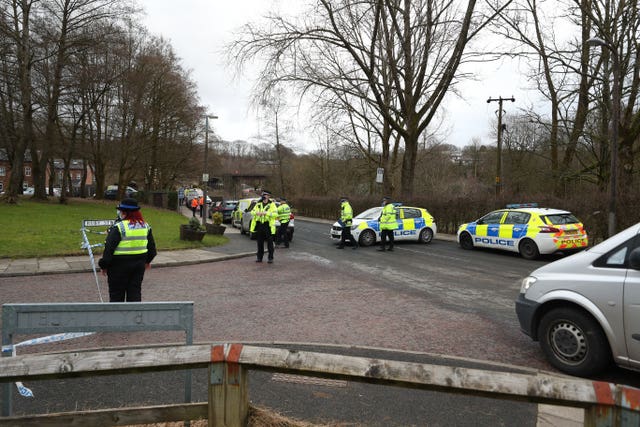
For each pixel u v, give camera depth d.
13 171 24.52
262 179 71.50
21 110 26.33
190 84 37.72
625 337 3.94
